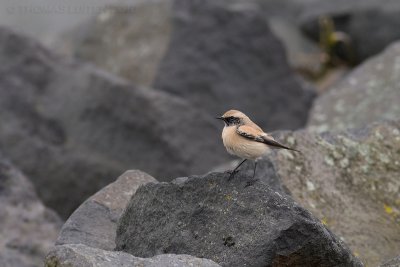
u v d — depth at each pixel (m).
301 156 11.49
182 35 21.20
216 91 20.55
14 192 13.66
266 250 8.28
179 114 18.17
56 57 19.67
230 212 8.78
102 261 7.37
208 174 9.20
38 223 13.37
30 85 19.06
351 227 10.91
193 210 9.06
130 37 22.58
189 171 17.72
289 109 21.02
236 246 8.48
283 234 8.28
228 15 21.31
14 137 18.12
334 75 24.20
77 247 7.53
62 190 17.59
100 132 18.08
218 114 20.39
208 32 21.14
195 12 21.50
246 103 20.62
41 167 17.70
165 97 18.23
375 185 11.56
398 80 17.98
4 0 28.78
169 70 20.72
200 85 20.56
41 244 13.05
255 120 20.59
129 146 17.91
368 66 18.89
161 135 17.84
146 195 9.63
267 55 21.22
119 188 11.28
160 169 17.70
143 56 21.77
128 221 9.77
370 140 12.10
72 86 18.77
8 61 19.36
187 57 20.84
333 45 24.73
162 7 22.77
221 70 20.77
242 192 8.85
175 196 9.32
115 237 10.23
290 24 27.00
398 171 11.79
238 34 21.17
